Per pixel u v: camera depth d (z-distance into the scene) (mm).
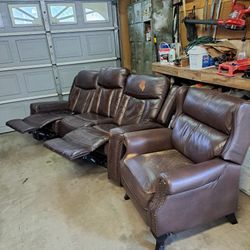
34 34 3865
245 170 1994
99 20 4242
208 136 1689
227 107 1558
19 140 3662
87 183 2410
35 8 3771
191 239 1655
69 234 1770
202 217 1562
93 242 1685
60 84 4293
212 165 1482
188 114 2002
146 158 1896
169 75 3029
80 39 4203
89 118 3020
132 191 1719
